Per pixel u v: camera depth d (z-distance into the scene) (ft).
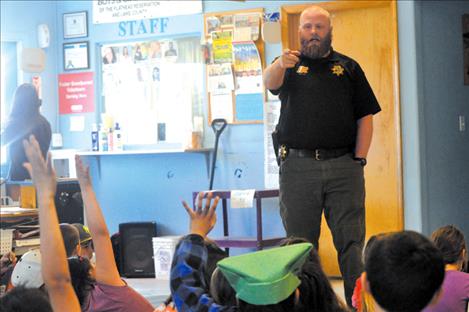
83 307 9.69
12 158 17.04
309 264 6.75
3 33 24.73
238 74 22.72
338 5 21.49
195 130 23.35
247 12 22.56
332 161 13.14
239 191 21.04
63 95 25.32
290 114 13.20
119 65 24.64
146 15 24.07
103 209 24.79
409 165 20.95
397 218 21.08
